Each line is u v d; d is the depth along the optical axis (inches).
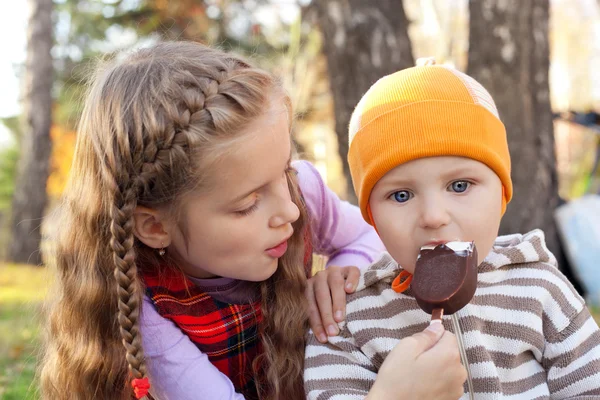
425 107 51.8
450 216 51.0
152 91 54.7
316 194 71.7
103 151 56.4
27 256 335.6
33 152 344.5
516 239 61.6
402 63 165.8
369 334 58.1
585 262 155.5
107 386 62.7
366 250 75.0
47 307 68.3
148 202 54.9
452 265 48.1
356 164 56.5
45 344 69.2
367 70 164.2
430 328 49.9
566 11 800.9
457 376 49.0
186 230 55.2
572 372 55.6
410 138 51.4
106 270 60.2
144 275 61.0
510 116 158.1
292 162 72.3
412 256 52.6
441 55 390.6
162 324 60.3
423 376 47.9
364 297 60.0
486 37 158.7
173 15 388.2
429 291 48.1
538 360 57.2
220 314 63.4
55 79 444.5
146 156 53.5
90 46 444.1
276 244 56.0
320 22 171.9
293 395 62.6
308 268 68.6
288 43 361.4
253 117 52.8
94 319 61.2
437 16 394.6
